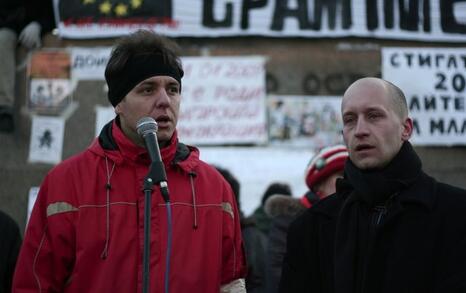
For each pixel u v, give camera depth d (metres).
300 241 2.82
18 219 6.27
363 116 2.69
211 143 6.42
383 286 2.54
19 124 6.41
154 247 2.71
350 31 6.48
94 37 6.46
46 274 2.76
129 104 2.86
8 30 6.37
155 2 6.45
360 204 2.71
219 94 6.46
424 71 6.49
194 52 6.50
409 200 2.60
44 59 6.49
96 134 6.43
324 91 6.49
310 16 6.50
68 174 2.85
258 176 6.36
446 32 6.51
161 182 2.52
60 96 6.46
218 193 2.92
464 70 6.51
